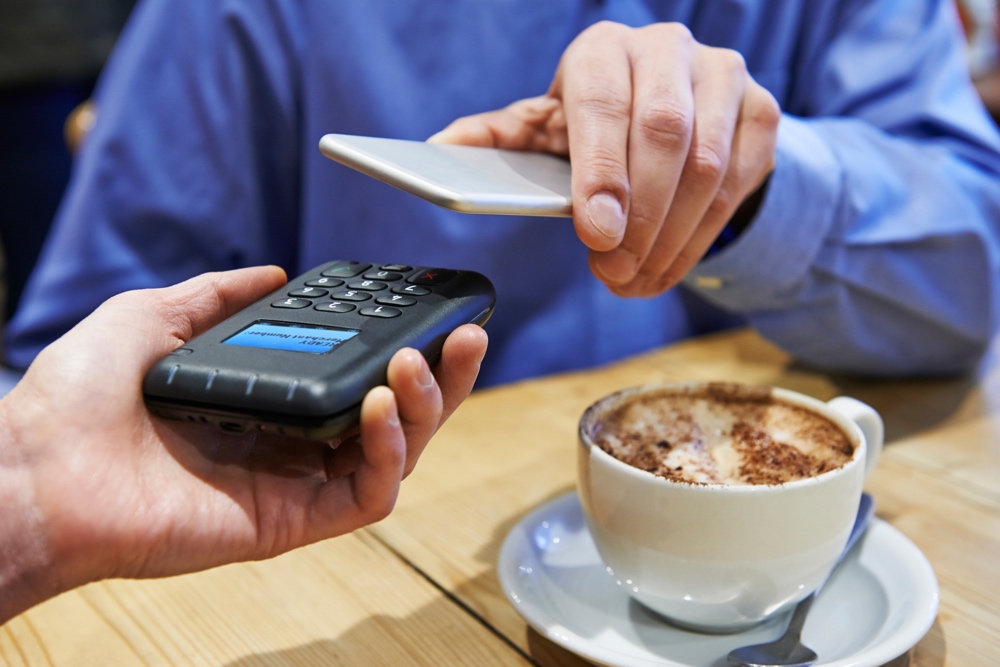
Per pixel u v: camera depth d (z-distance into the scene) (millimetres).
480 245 752
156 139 723
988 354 645
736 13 774
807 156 502
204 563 262
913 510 408
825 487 274
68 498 244
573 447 492
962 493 425
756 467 304
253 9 726
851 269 538
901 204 563
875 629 296
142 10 758
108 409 257
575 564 354
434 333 278
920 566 317
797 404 344
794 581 285
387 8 727
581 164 341
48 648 317
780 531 272
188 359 253
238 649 316
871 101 738
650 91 361
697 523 272
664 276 421
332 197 743
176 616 336
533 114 450
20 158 1520
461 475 459
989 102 1451
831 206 511
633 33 414
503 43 751
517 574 324
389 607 342
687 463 310
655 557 284
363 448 246
